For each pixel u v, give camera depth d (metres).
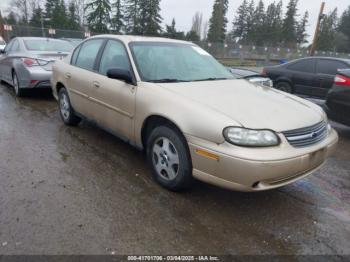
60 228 2.68
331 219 3.07
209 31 61.41
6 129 5.11
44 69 6.90
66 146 4.51
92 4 44.00
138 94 3.56
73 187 3.37
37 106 6.75
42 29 27.25
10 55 7.64
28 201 3.05
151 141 3.47
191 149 2.98
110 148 4.50
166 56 4.13
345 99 5.45
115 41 4.27
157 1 45.28
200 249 2.55
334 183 3.88
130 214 2.94
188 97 3.22
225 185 2.84
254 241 2.68
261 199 3.36
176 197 3.27
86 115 4.73
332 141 3.33
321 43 64.19
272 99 3.47
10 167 3.75
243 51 33.84
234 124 2.77
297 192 3.58
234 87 3.76
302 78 9.04
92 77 4.40
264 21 69.25
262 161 2.66
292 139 2.89
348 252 2.61
